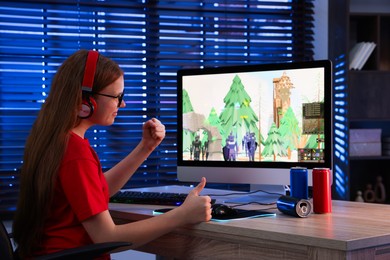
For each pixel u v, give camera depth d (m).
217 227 1.69
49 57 3.24
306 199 1.95
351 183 3.89
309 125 2.13
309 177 2.13
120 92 1.77
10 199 3.04
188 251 1.81
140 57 3.41
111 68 1.74
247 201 2.17
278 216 1.82
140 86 3.43
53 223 1.67
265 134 2.21
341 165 3.63
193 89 2.36
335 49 3.67
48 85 3.21
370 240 1.46
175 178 3.43
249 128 2.24
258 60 3.63
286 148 2.17
